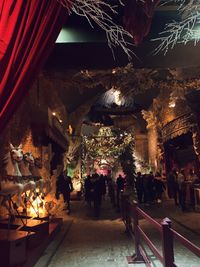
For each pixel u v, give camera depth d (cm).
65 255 745
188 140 1927
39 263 648
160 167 2539
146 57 726
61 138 1764
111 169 3428
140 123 3434
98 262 682
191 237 915
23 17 335
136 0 500
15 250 541
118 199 1617
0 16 333
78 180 2788
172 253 407
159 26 668
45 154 1372
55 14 345
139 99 2600
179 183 1496
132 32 560
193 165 1875
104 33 668
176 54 721
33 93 1303
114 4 587
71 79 825
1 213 876
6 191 669
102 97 2462
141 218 1326
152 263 654
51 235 870
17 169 714
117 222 1248
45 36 340
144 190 1867
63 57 726
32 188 796
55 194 1504
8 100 325
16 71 329
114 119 3531
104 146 3275
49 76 802
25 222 760
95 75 830
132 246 824
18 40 330
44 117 1291
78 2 369
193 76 954
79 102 2627
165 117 2214
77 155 3098
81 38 672
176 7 626
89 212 1576
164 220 426
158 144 2539
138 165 3162
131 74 834
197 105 1399
